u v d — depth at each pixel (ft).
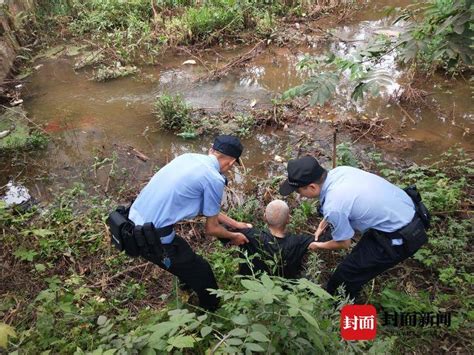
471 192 13.26
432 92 18.37
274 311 7.13
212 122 17.17
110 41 23.66
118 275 11.23
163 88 20.07
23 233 12.12
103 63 22.29
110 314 10.21
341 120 16.96
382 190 8.63
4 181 15.11
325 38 22.99
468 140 15.80
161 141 16.71
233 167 15.15
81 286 10.93
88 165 15.64
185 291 10.65
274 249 9.62
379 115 17.28
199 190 8.45
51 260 11.76
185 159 8.79
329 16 25.26
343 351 7.50
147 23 24.56
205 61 22.08
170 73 21.25
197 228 12.63
